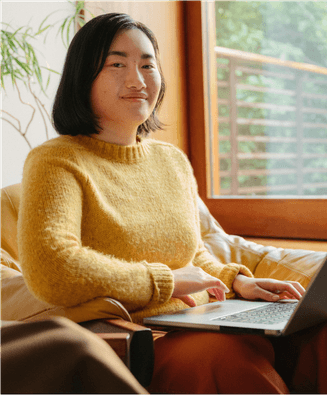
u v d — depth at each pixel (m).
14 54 1.87
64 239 0.86
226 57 2.30
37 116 1.95
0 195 1.35
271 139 2.17
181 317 0.90
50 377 0.60
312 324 0.87
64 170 0.95
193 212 1.24
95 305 0.82
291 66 2.09
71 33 2.02
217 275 1.19
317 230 1.87
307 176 2.06
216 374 0.77
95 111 1.09
